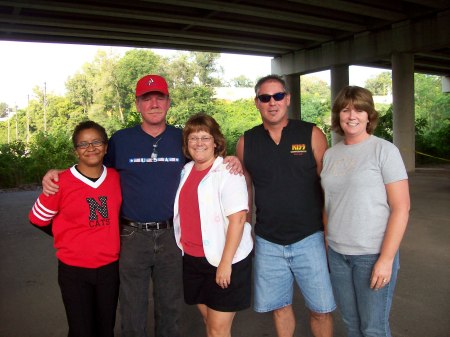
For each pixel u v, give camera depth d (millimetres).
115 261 2770
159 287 2900
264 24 17906
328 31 19703
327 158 2586
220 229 2615
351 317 2555
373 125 2457
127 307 2805
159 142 2906
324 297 2762
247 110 41094
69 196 2605
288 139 2766
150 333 3494
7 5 13320
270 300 2875
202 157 2666
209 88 45625
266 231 2834
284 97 2766
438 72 30031
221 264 2541
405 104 17688
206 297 2699
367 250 2379
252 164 2836
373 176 2363
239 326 3568
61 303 4098
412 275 4637
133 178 2836
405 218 2291
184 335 3430
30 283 4699
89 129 2645
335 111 2502
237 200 2547
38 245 6438
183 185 2770
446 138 23656
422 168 18500
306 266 2762
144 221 2816
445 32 15938
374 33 18469
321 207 2838
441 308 3768
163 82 2902
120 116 50875
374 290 2381
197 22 16438
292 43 21484
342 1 14797
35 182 15797
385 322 2410
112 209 2723
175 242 2861
